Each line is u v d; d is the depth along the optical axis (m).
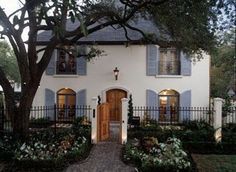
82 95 21.83
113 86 21.62
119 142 15.55
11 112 14.07
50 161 11.40
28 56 13.80
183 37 14.33
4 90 14.07
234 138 15.05
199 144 14.45
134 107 21.23
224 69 28.86
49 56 14.07
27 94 13.99
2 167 11.42
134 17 16.56
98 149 14.21
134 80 21.55
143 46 21.44
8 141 13.22
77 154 12.55
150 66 21.42
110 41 21.27
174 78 21.39
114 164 12.04
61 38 12.19
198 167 11.86
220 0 11.10
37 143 12.85
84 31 6.55
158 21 14.88
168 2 12.73
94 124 15.31
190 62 21.17
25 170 11.13
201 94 21.27
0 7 11.12
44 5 7.46
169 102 21.66
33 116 21.86
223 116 20.16
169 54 21.61
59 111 21.83
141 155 12.28
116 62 21.64
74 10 6.36
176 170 10.96
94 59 21.73
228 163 12.43
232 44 24.50
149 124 19.34
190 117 21.08
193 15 12.77
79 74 21.86
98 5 13.44
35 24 13.02
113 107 21.77
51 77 22.06
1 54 29.09
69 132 15.70
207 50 15.35
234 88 32.09
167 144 12.87
